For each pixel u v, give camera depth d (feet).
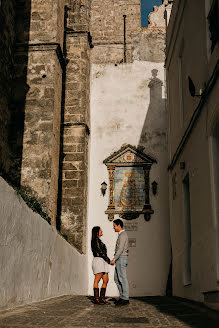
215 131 27.84
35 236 27.17
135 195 54.95
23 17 46.32
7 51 43.11
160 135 57.47
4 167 41.22
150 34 62.23
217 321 18.37
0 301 20.17
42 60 45.39
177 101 43.80
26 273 24.94
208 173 28.32
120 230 28.32
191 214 33.73
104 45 75.82
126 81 60.08
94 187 55.72
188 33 36.68
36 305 24.85
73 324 16.79
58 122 46.75
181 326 16.57
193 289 32.58
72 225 50.57
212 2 29.17
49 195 41.75
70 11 57.82
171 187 48.85
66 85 55.42
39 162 42.65
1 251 20.29
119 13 77.46
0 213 20.10
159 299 36.73
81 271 48.21
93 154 57.11
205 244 28.43
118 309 24.21
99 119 58.59
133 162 55.98
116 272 27.78
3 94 41.83
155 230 53.72
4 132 41.86
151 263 52.75
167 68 51.29
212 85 27.45
